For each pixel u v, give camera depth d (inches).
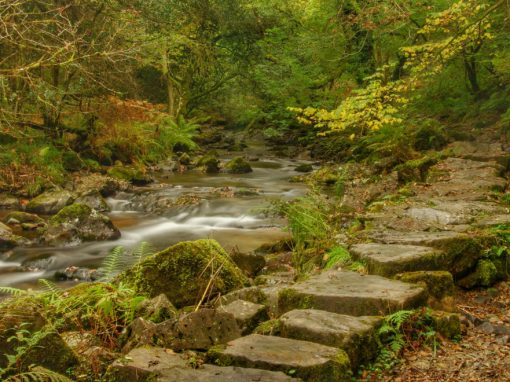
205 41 899.4
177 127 892.0
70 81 660.7
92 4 643.5
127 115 719.7
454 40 494.0
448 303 198.2
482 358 162.9
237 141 1072.2
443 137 613.9
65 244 407.8
